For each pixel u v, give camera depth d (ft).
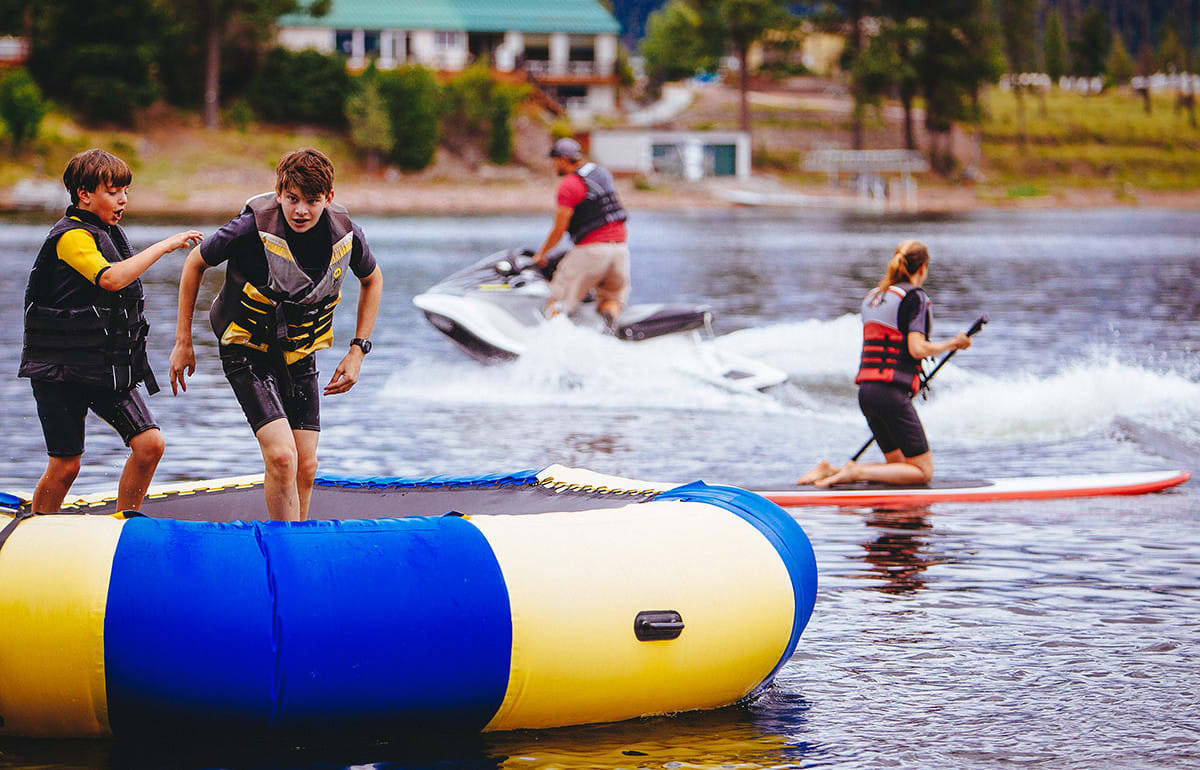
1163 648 42.37
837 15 640.99
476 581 33.63
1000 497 66.13
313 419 40.88
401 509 47.19
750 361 100.99
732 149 582.76
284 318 39.14
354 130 508.53
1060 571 52.01
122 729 32.86
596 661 34.27
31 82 444.96
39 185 425.69
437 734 34.35
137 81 488.44
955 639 43.32
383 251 266.16
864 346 69.41
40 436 79.10
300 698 32.45
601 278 101.65
